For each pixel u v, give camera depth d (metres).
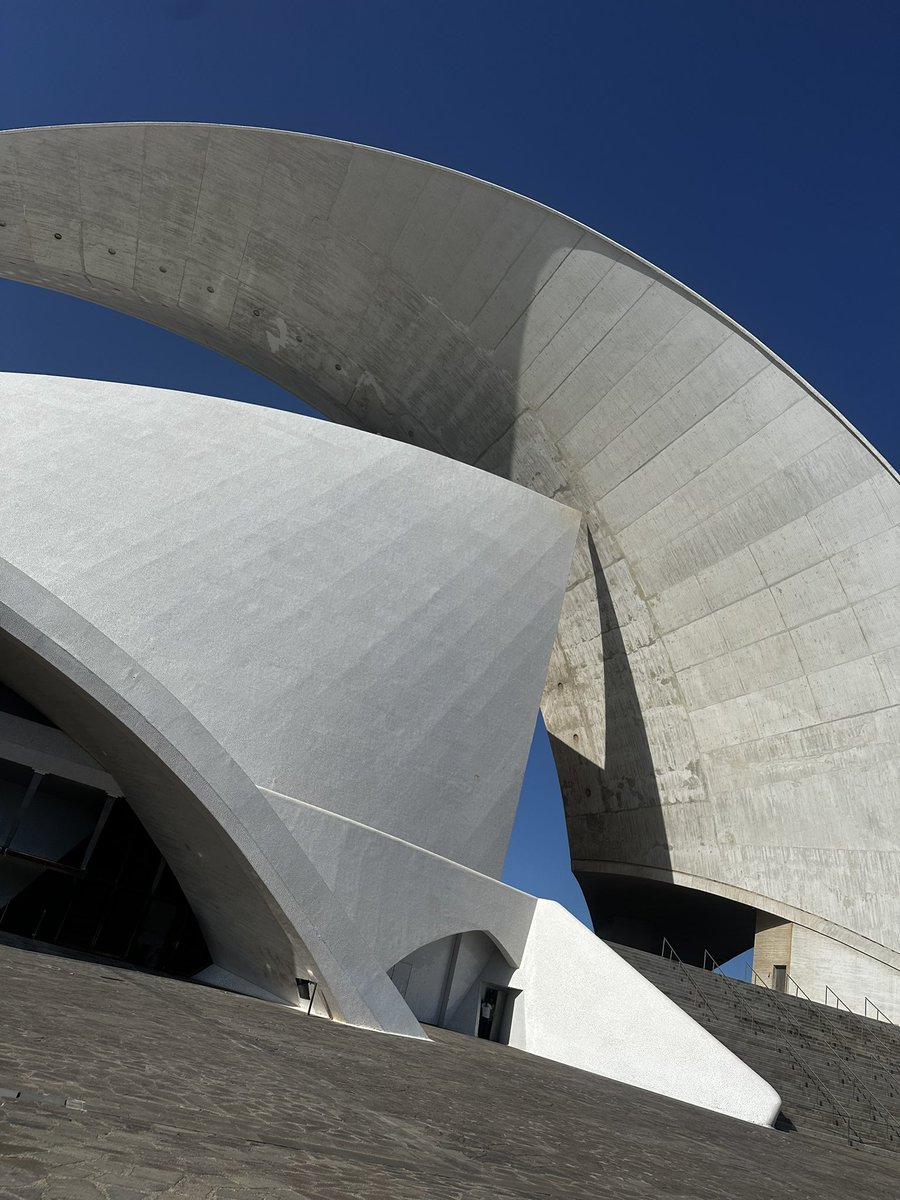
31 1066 3.51
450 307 24.28
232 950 11.92
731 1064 11.55
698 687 24.08
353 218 23.52
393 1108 4.71
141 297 27.86
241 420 15.61
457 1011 13.90
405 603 15.41
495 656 16.23
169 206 24.42
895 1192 6.91
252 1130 3.31
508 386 24.86
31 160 23.14
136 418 14.79
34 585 9.06
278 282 25.88
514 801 15.85
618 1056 12.53
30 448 13.76
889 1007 19.11
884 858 19.97
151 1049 4.66
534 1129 5.28
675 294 21.31
